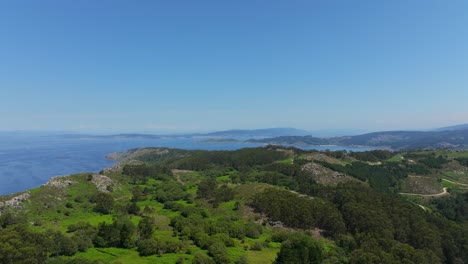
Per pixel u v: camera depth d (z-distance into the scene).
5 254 73.44
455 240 129.00
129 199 172.50
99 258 91.56
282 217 142.38
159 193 176.50
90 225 112.69
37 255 78.69
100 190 173.12
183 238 108.75
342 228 133.38
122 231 103.31
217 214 143.12
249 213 149.50
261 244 110.62
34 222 116.75
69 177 175.12
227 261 91.75
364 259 97.00
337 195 167.12
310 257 95.00
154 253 97.44
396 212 142.38
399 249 106.94
